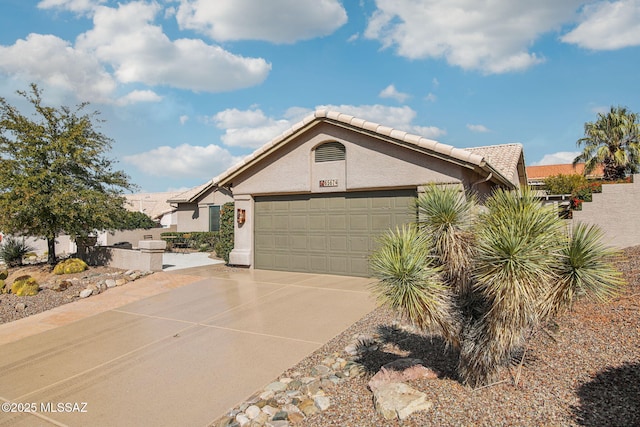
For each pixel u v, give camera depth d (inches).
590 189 585.0
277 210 508.7
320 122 458.0
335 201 465.4
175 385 202.2
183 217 1085.1
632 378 158.1
